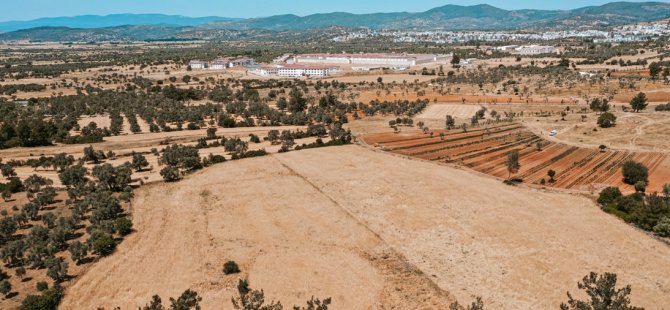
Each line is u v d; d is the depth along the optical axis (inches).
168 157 5649.6
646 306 2805.1
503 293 2970.0
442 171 5403.5
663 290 2974.9
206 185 5002.5
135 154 6003.9
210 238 3752.5
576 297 2901.1
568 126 7642.7
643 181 4793.3
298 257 3452.3
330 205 4416.8
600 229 3836.1
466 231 3818.9
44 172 5590.6
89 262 3363.7
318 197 4626.0
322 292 3002.0
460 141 6968.5
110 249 3555.6
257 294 2485.2
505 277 3149.6
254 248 3590.1
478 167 5654.5
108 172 4909.0
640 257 3383.4
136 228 3927.2
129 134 7642.7
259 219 4119.1
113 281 3117.6
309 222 4052.7
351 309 2822.3
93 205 4311.0
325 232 3858.3
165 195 4717.0
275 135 7091.5
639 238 3678.6
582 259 3361.2
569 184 4985.2
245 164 5767.7
